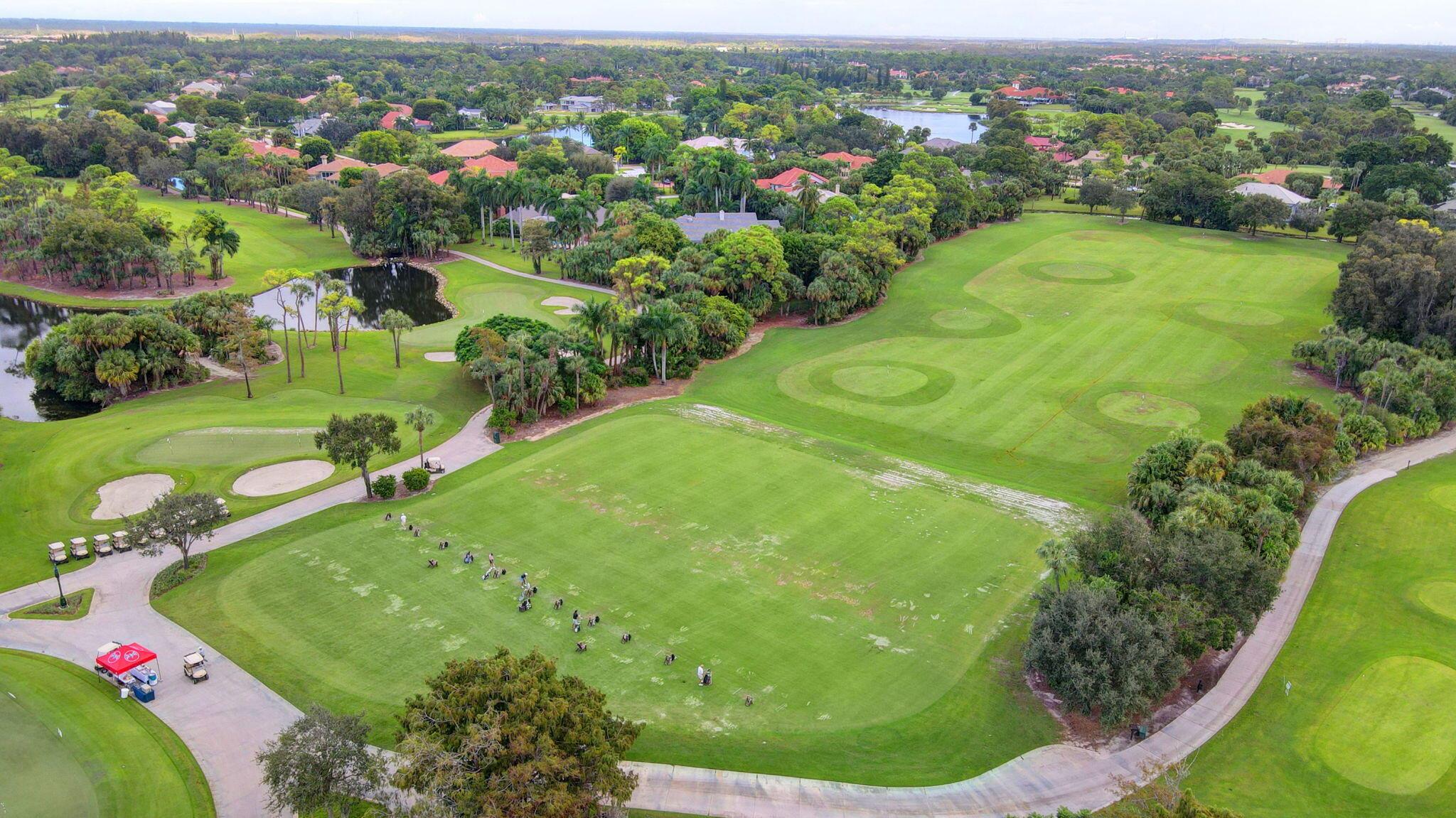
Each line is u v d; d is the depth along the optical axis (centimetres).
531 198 17475
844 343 12488
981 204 19088
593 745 4291
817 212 16725
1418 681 5681
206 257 16312
